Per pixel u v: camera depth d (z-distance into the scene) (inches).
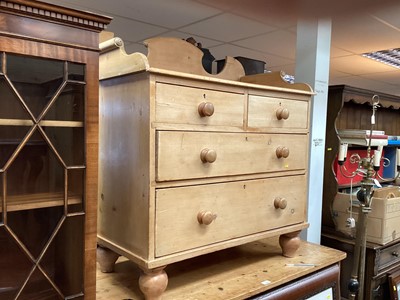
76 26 33.7
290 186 54.1
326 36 75.4
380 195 84.4
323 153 76.7
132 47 127.7
